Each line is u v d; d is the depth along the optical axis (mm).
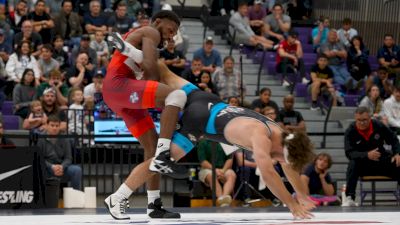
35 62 15328
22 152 11297
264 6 20609
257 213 8227
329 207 10984
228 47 19031
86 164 13086
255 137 6102
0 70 15188
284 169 6488
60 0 18484
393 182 14664
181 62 15688
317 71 16906
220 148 12602
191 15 20922
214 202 12156
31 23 16297
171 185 13477
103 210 10070
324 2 20438
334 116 16344
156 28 7043
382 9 19609
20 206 11227
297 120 14320
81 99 13953
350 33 18891
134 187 6738
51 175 12117
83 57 15383
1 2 17672
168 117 6520
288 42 17594
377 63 19188
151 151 7020
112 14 18172
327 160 12469
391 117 15133
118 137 12641
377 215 7434
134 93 6672
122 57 6816
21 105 14188
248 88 17375
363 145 12391
